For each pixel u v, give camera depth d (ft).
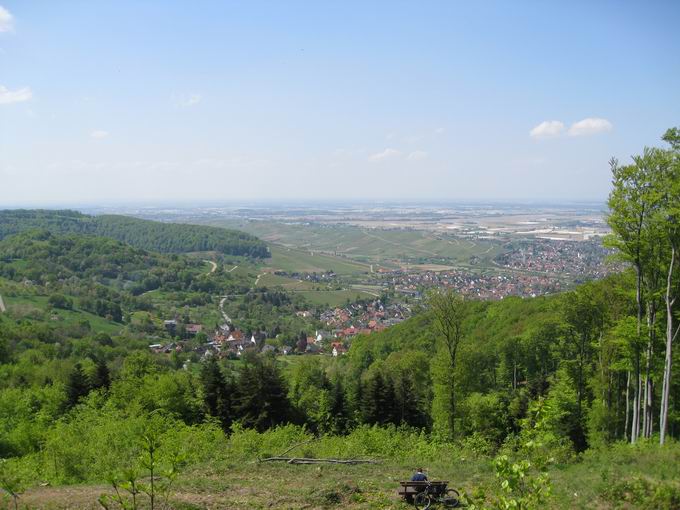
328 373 236.63
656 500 40.75
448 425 110.93
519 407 133.28
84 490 48.06
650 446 64.34
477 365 148.97
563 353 135.85
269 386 129.70
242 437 73.05
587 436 105.81
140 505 42.11
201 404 134.00
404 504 43.16
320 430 131.34
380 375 134.41
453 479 52.11
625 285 88.17
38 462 61.87
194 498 44.65
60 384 139.13
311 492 46.11
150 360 174.29
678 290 75.46
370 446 71.61
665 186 70.08
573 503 41.57
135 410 111.96
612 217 75.97
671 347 77.61
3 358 195.52
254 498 44.80
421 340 226.58
